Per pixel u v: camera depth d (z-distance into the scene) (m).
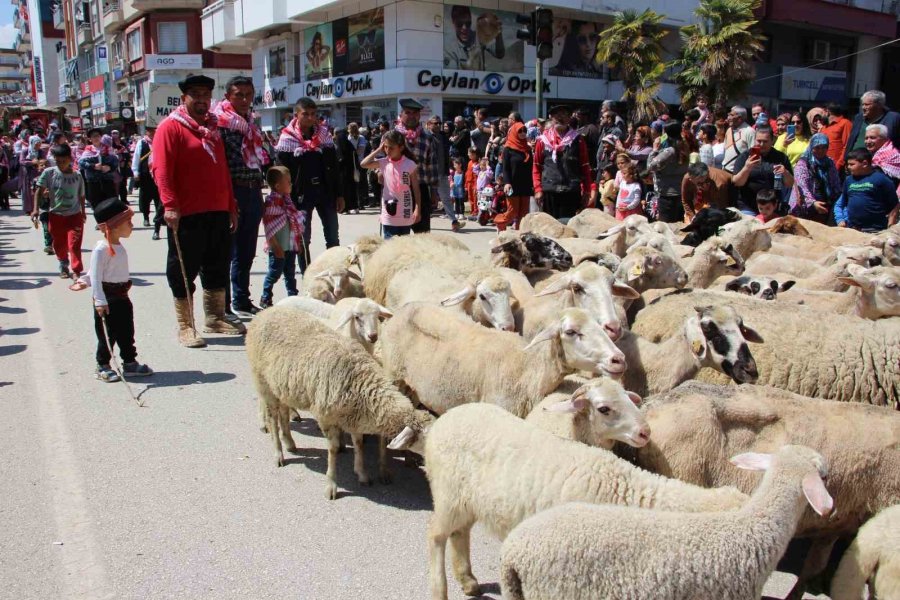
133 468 5.22
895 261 7.07
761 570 2.88
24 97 122.00
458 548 3.90
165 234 16.77
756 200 9.33
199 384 6.88
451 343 5.16
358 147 20.14
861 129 9.63
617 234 7.92
